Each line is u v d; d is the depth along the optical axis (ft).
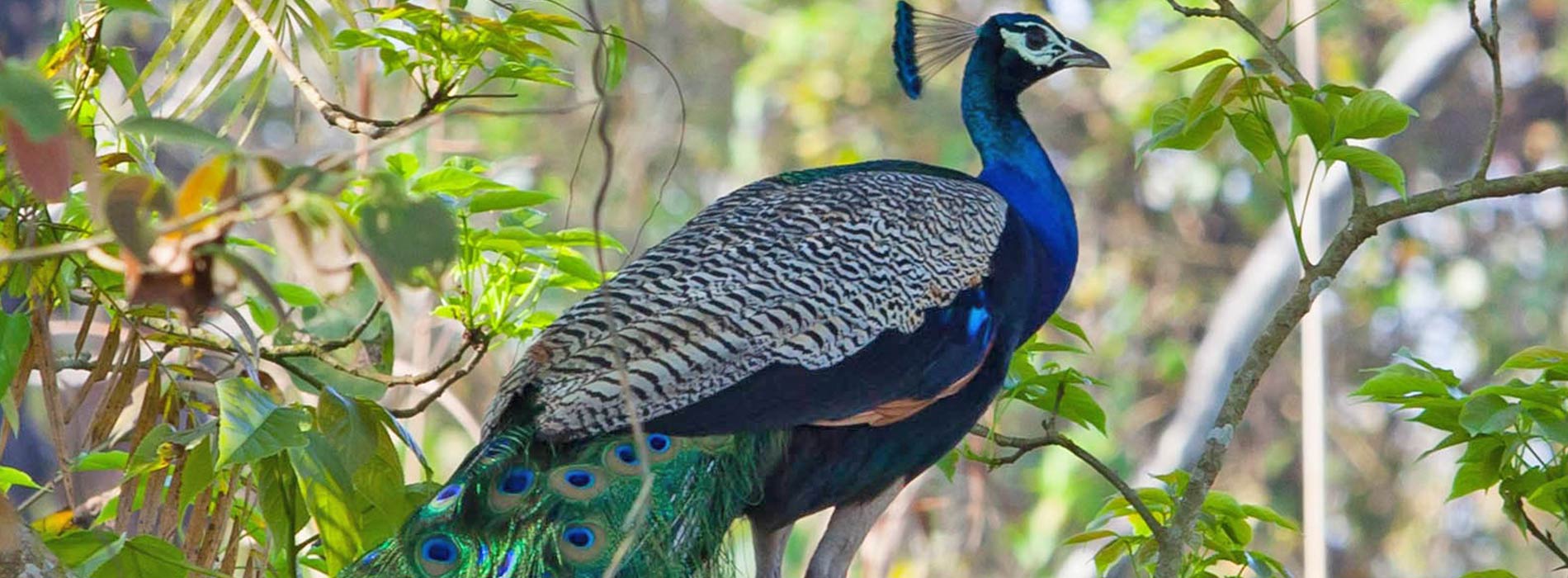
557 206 75.05
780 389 28.71
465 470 27.84
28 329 25.91
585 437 27.84
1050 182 35.63
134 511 31.55
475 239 30.12
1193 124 28.78
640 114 79.41
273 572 30.40
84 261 28.60
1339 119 27.86
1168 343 81.05
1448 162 88.99
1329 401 85.61
